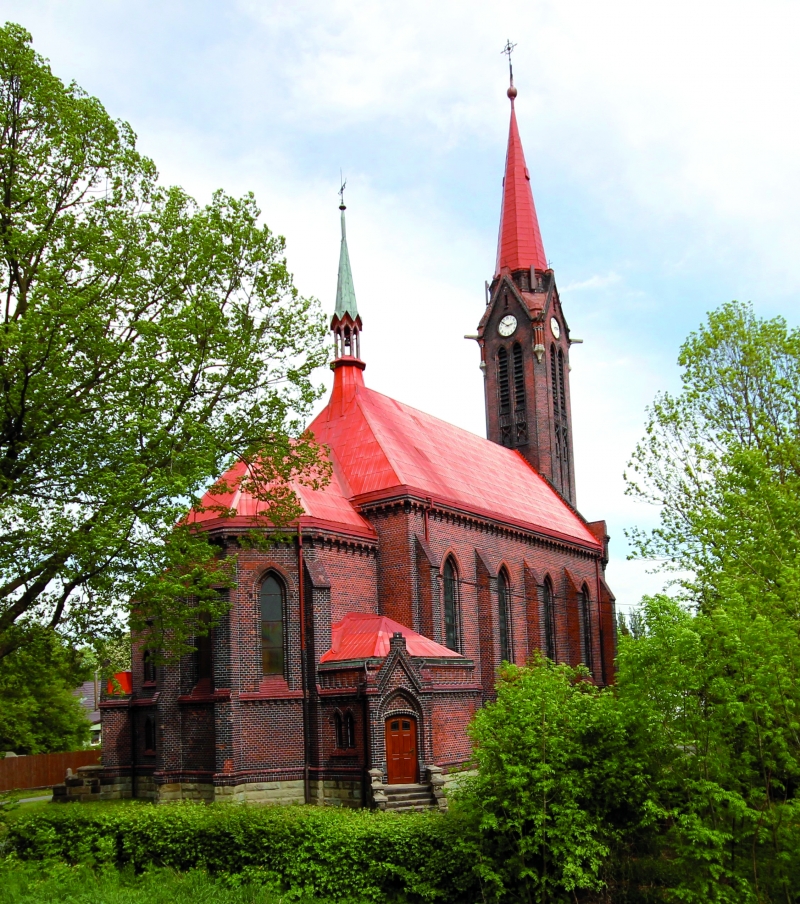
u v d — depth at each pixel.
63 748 73.06
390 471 47.97
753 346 36.59
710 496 35.34
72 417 27.70
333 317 57.31
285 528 40.94
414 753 37.41
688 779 22.55
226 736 37.97
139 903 24.16
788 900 21.94
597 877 23.09
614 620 67.69
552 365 79.06
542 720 23.66
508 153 84.06
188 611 30.48
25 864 28.62
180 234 30.31
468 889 24.81
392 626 41.78
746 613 23.09
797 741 22.38
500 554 55.00
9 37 27.56
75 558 27.52
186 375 30.61
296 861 26.34
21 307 28.48
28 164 27.80
